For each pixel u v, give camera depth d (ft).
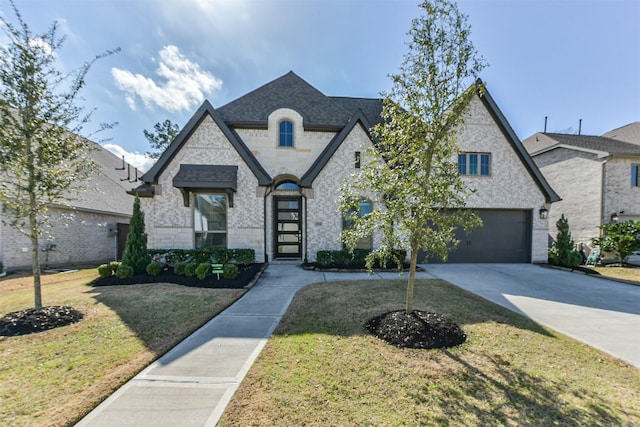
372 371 12.10
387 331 15.70
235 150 39.68
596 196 49.60
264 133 44.70
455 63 15.97
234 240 39.47
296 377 11.67
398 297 23.35
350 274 34.65
